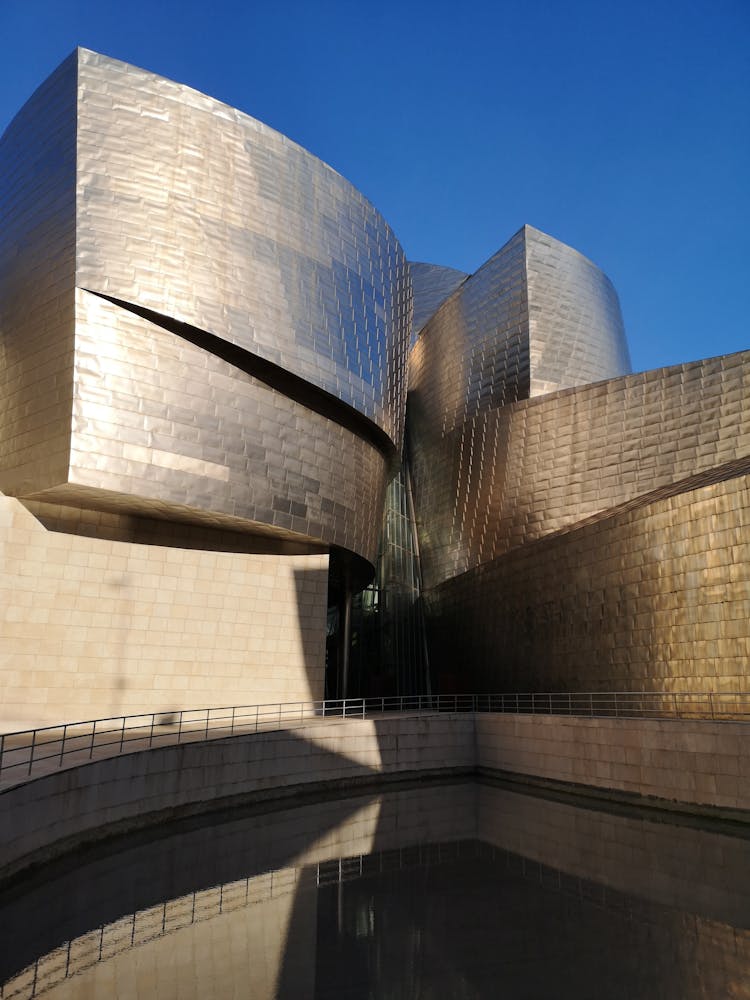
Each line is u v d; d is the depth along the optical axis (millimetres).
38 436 19141
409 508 39250
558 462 27344
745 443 22547
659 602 18500
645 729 15648
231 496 20922
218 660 20828
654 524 18891
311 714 21750
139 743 14258
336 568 28250
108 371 19047
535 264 31562
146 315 19891
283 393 22797
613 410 25891
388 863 10922
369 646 34219
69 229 19266
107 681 19219
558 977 6430
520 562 25844
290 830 13391
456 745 20891
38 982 6422
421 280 51250
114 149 20109
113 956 7043
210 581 21078
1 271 21234
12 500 18719
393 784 19281
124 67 20812
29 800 9484
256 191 22656
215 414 20859
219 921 8141
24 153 21422
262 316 21875
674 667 17812
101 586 19547
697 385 23922
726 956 6934
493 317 32531
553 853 11555
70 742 14758
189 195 21016
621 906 8633
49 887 9375
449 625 32844
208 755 14945
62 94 20516
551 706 22672
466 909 8570
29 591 18594
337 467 24531
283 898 9070
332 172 25578
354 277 25703
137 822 12727
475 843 12312
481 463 31234
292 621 22078
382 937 7582
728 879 9859
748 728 13766
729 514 16703
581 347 31469
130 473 19016
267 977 6492
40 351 19500
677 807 14766
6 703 17969
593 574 21312
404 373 29500
